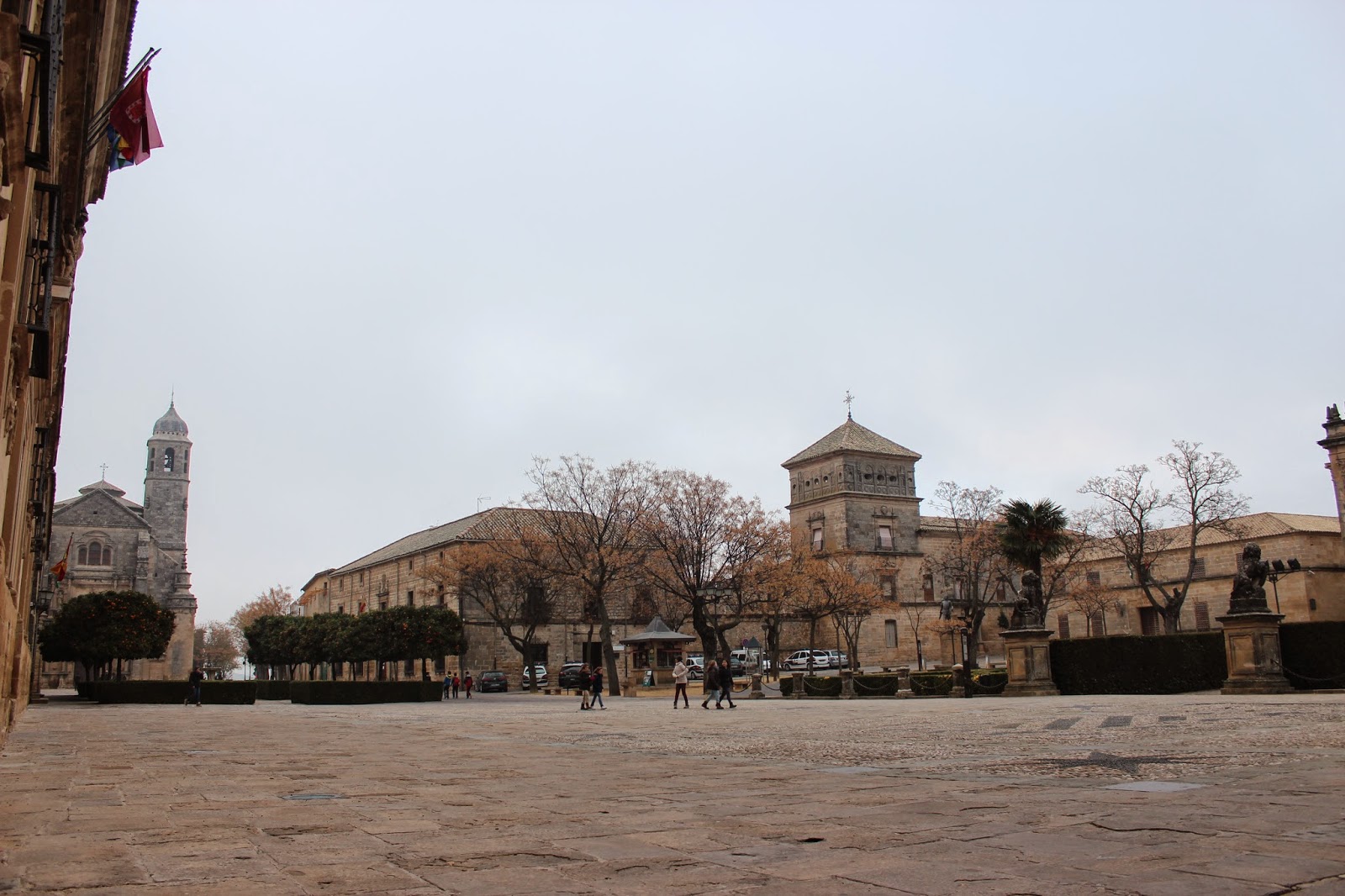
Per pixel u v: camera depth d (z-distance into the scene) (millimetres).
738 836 5941
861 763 11617
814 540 87125
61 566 43312
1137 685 35469
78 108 13789
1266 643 29594
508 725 24953
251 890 4344
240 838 5871
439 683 54031
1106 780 8836
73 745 16406
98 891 4301
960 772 10102
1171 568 79562
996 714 23109
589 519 59688
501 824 6527
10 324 10023
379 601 94312
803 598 62531
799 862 5094
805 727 20859
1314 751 11328
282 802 7809
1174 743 13336
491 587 69938
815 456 87188
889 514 85812
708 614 68562
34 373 12680
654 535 57438
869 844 5617
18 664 22391
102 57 16500
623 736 18953
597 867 4949
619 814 7004
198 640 185500
